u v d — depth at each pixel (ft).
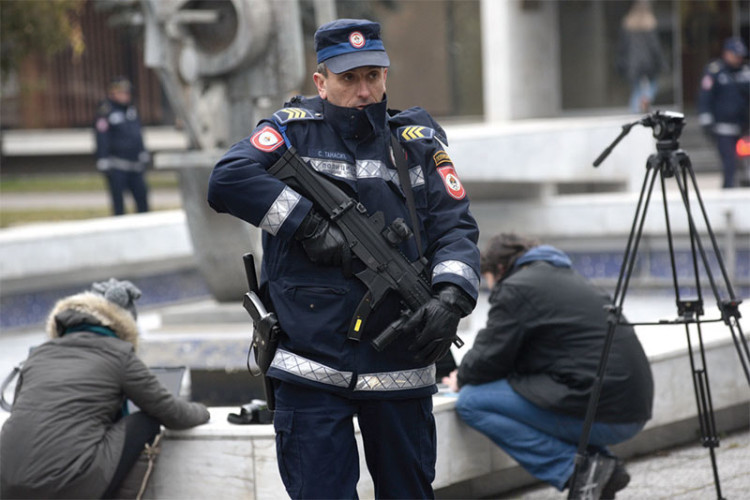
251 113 64.34
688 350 46.91
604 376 42.60
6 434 40.34
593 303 44.09
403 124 32.14
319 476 30.73
